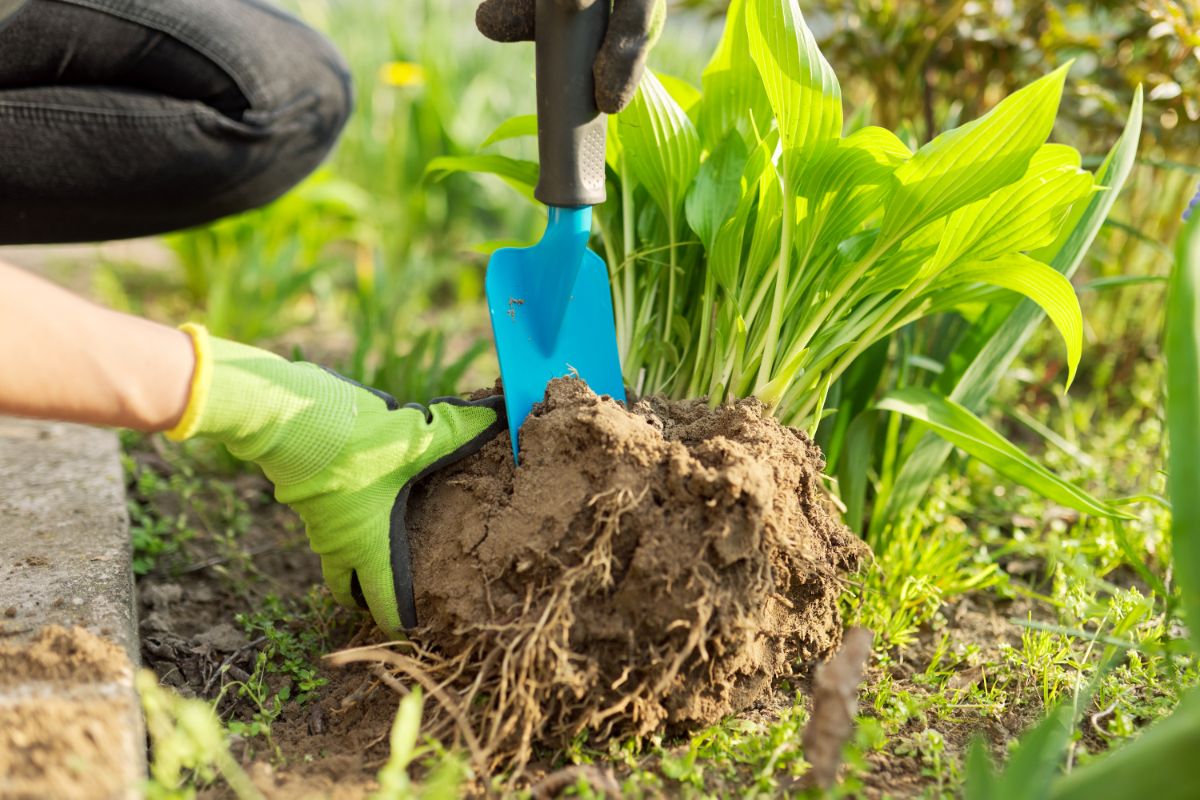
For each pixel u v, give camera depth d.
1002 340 1.43
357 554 1.16
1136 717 1.17
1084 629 1.43
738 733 1.13
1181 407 0.88
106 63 1.38
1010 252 1.19
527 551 1.09
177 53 1.41
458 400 1.26
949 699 1.24
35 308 0.91
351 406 1.14
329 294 2.84
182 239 2.70
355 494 1.14
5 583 1.23
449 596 1.12
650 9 1.06
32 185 1.38
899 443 1.63
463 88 3.43
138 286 2.87
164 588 1.48
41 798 0.85
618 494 1.07
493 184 3.10
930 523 1.61
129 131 1.39
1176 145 1.99
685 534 1.07
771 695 1.22
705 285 1.34
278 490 1.15
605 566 1.06
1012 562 1.65
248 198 1.64
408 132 3.09
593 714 1.06
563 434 1.14
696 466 1.08
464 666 1.08
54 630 1.06
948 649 1.38
